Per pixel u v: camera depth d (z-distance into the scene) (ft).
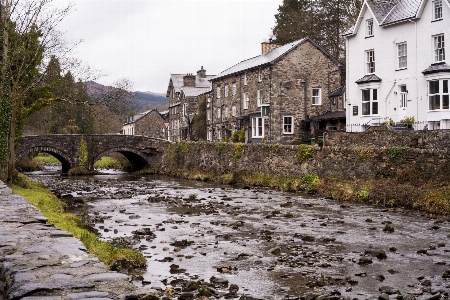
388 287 34.12
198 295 32.19
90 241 41.75
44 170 193.36
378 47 117.19
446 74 100.63
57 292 16.98
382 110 116.26
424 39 106.22
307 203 82.12
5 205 38.52
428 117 104.27
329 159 99.14
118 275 19.21
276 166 113.91
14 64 84.33
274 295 32.89
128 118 336.29
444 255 44.50
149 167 178.91
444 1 101.65
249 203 83.25
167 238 52.85
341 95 153.89
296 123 152.97
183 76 267.80
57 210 62.08
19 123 89.66
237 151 129.49
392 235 53.98
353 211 72.38
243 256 44.39
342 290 34.01
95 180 136.15
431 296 32.17
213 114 193.98
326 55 155.53
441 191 72.79
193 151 154.71
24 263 20.62
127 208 78.43
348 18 181.68
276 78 150.82
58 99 92.58
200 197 93.86
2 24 80.53
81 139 171.83
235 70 176.04
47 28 98.48
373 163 89.30
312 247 48.21
